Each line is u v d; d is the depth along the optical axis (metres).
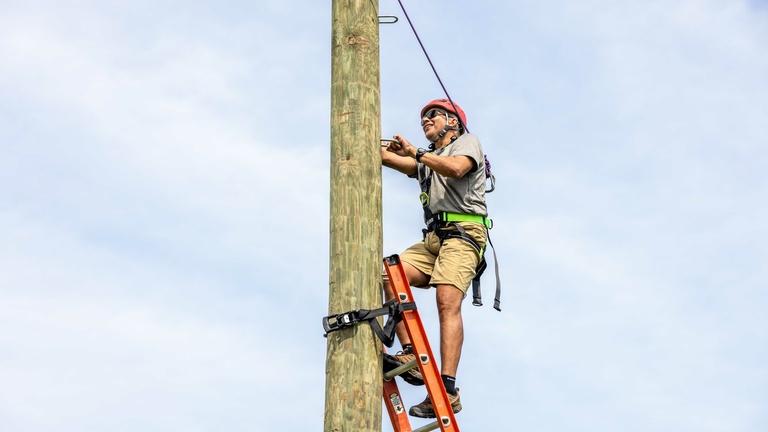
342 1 13.92
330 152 13.40
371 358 12.47
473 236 14.84
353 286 12.68
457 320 14.35
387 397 14.04
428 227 15.15
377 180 13.27
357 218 12.95
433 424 13.28
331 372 12.43
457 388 14.19
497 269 15.37
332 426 12.16
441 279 14.52
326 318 12.59
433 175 15.17
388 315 12.82
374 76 13.68
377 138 13.48
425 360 13.27
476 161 14.82
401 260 15.05
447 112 15.89
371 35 13.84
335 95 13.55
